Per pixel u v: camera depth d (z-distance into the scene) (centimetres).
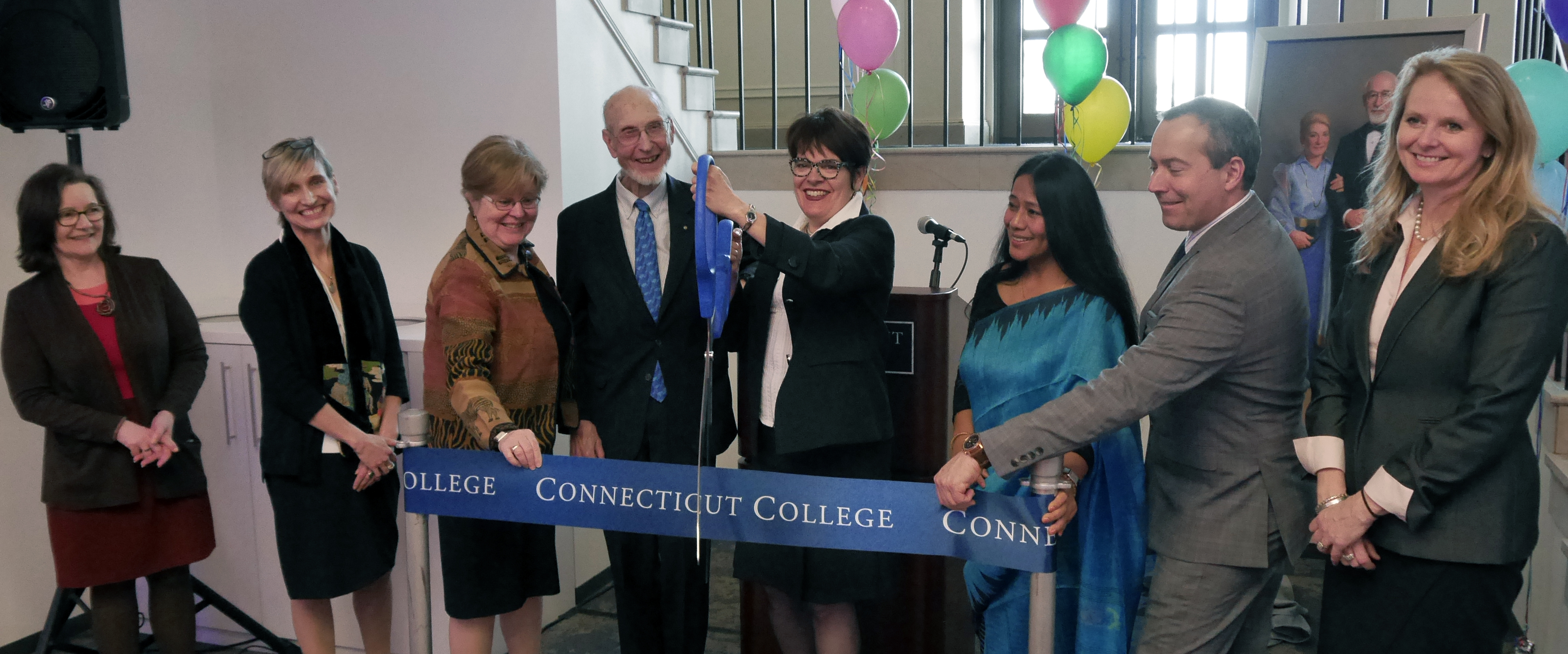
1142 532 191
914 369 235
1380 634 160
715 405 225
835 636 216
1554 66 269
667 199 226
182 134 334
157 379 242
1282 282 164
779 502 177
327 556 234
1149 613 179
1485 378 145
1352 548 159
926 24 589
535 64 304
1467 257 148
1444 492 148
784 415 200
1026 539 164
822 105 586
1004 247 206
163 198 328
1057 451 162
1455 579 153
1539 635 262
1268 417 169
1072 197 188
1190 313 162
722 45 609
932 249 369
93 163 304
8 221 287
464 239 209
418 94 319
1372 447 158
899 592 236
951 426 243
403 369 254
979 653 270
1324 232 309
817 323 201
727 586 345
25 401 228
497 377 209
